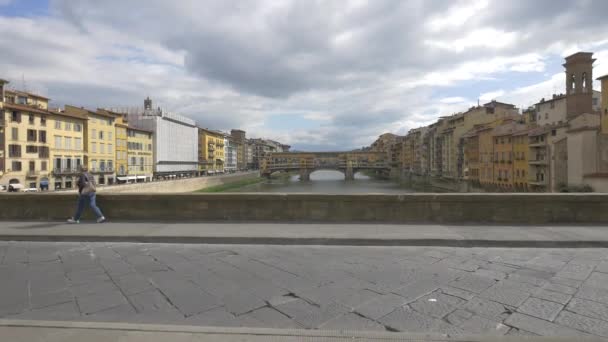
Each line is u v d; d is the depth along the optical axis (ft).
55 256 17.89
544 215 26.05
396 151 502.79
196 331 9.42
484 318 10.36
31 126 175.73
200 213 28.35
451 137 269.44
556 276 14.23
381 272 14.94
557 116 171.63
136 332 9.39
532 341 8.81
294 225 25.53
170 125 317.63
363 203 27.30
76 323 9.84
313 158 535.19
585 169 123.24
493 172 195.21
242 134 590.96
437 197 26.81
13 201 29.55
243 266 15.99
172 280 14.01
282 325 10.00
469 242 20.24
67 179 197.88
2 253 18.57
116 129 244.42
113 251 19.02
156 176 293.84
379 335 9.20
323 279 14.05
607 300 11.62
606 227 24.07
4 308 11.34
